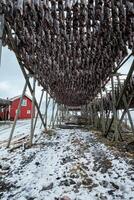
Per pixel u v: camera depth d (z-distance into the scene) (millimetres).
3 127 21953
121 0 4152
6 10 4324
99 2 4238
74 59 6930
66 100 19250
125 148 7441
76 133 13562
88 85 11719
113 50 6004
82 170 4980
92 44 5691
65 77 9516
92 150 7406
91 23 4797
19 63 7547
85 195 3635
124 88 7309
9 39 5430
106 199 3500
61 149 7660
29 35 5289
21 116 39719
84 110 29109
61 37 5348
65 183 4172
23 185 4176
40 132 13828
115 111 8664
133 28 4719
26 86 8398
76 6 4324
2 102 27297
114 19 4570
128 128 19797
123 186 4055
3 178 4629
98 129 16500
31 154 6848
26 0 4172
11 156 6805
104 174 4746
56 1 4254
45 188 3973
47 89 12484
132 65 6262
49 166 5441
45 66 7777
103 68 8078
